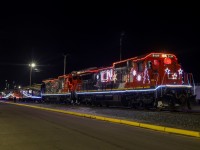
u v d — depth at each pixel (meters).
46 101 58.28
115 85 31.81
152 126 16.05
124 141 12.22
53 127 16.45
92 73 38.50
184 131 14.11
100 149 10.62
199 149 10.73
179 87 25.33
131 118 20.23
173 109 25.16
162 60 26.67
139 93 27.50
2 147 10.95
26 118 21.50
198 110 26.09
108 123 18.89
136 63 28.20
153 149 10.68
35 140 12.34
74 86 43.81
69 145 11.33
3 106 40.94
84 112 25.97
